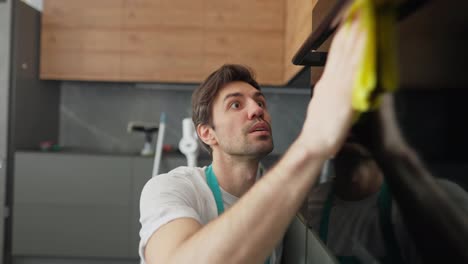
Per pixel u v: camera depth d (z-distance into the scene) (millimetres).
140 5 2984
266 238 342
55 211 2785
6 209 2748
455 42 186
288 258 812
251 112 727
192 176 849
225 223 356
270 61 2988
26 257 2832
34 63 2990
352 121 287
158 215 551
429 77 214
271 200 333
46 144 2990
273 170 346
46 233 2777
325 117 295
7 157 2748
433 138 215
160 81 3012
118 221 2775
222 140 754
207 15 2984
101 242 2773
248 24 2982
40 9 3158
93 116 3393
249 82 784
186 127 2547
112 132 3396
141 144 3396
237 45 2992
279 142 3340
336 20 323
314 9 548
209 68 2996
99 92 3393
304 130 315
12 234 2779
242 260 348
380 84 257
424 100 221
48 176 2785
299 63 527
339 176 434
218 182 832
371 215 335
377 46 254
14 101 2760
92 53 2994
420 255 251
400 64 245
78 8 2979
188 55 2996
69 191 2783
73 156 2785
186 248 382
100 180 2785
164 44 2996
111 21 2988
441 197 215
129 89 3393
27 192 2781
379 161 308
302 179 325
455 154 193
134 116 3393
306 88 3135
